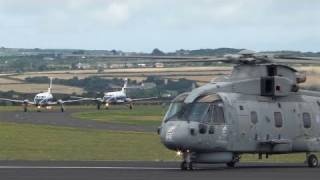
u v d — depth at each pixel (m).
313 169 89.56
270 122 94.50
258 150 93.56
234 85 92.88
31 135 167.38
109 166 90.12
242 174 78.31
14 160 101.44
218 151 89.75
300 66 103.50
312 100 101.06
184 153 87.62
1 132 176.12
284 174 79.25
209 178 71.88
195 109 88.44
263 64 95.50
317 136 100.19
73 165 90.69
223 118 89.75
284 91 96.06
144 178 71.06
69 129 198.62
